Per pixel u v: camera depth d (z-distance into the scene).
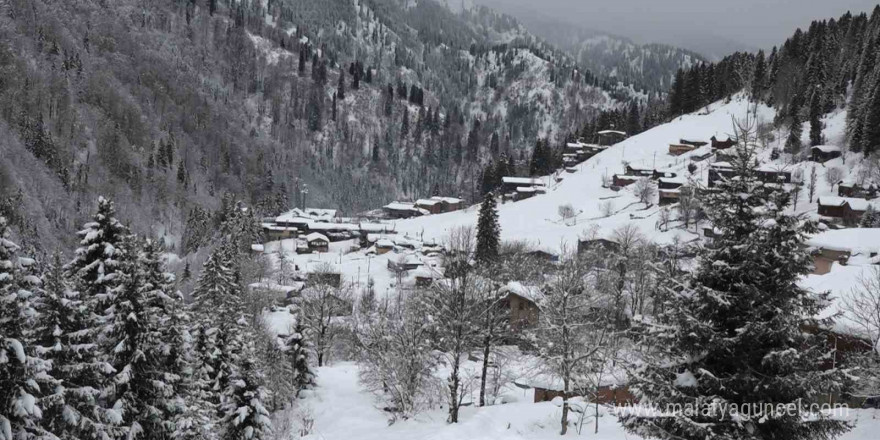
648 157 172.50
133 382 27.30
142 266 29.80
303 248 142.38
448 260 63.81
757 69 195.12
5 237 18.70
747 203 18.44
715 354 18.56
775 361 17.27
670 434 18.72
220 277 62.12
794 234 17.97
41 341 21.94
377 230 157.12
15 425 18.28
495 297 45.75
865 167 116.50
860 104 130.25
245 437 34.12
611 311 60.19
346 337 72.44
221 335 39.56
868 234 74.25
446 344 46.81
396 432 42.06
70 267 28.31
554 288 42.25
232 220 152.62
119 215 197.12
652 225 113.25
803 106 158.00
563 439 34.94
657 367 19.17
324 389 57.00
